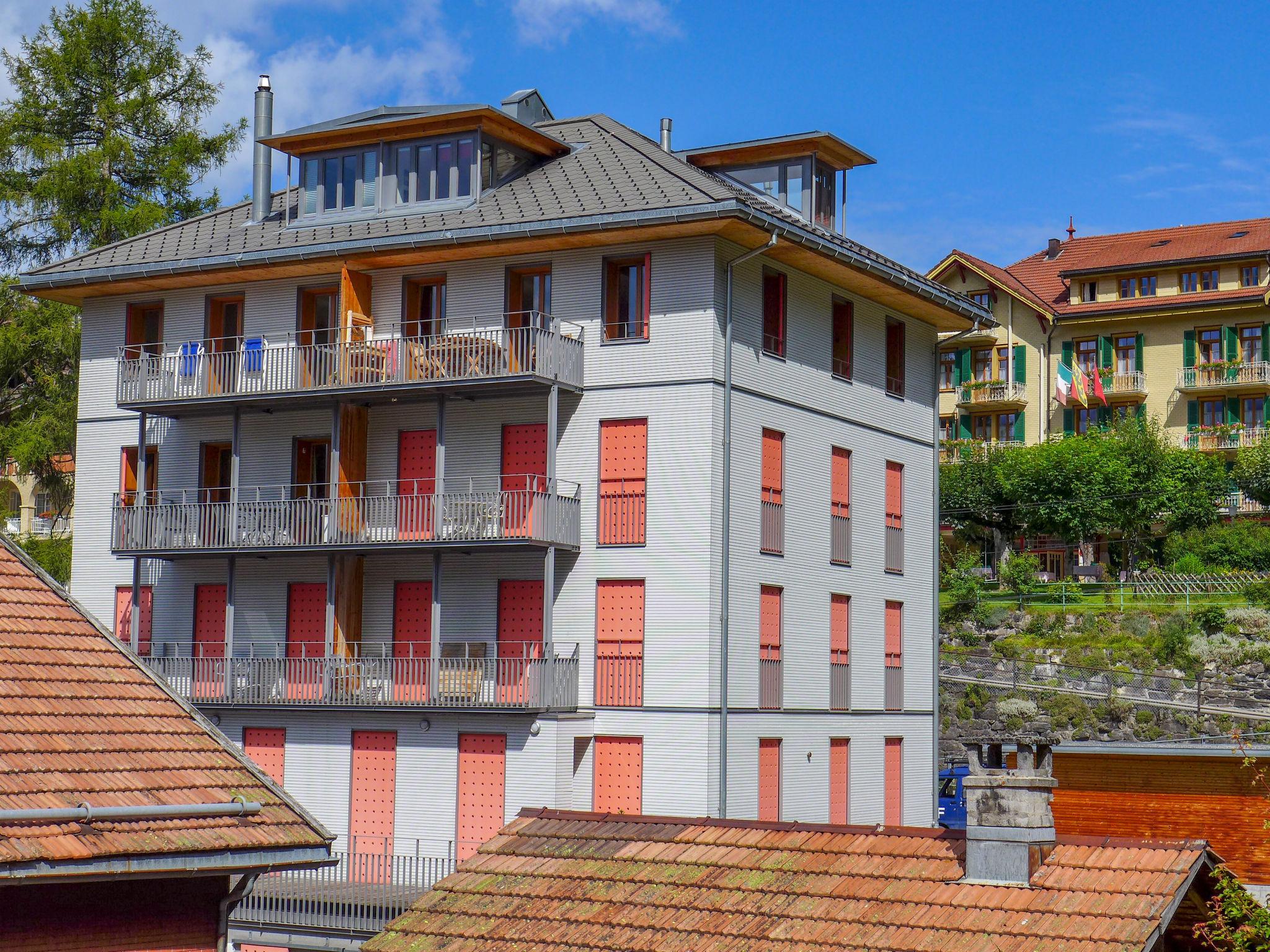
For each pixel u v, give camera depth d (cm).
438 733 3331
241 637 3672
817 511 3634
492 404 3472
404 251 3450
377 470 3575
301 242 3628
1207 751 2755
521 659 3238
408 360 3416
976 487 6309
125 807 1435
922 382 4106
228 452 3828
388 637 3525
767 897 1609
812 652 3588
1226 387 6669
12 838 1341
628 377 3350
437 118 3550
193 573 3762
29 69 5538
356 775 3403
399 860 3288
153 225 5238
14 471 5356
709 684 3231
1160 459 6162
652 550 3303
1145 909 1474
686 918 1598
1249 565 5753
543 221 3316
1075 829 2864
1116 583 5678
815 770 3572
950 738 4878
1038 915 1493
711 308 3288
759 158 3884
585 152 3669
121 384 3772
